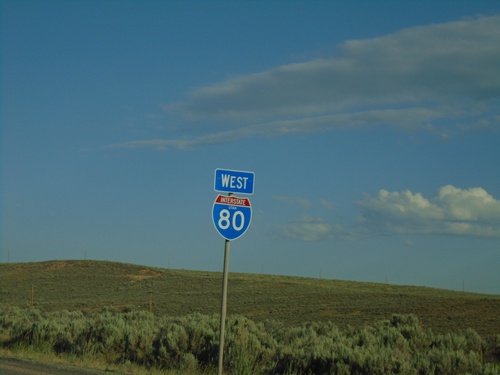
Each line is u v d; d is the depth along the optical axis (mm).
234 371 18328
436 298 66000
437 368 17359
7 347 24312
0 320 30750
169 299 75250
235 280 99250
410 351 21703
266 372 18828
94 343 22844
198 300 72875
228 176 13422
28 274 105812
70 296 83625
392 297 69625
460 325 44969
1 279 101938
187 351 20656
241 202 13531
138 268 111125
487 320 46500
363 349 19156
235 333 21281
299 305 64250
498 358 22891
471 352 18906
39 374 16969
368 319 50781
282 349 20047
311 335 25078
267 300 70438
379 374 17234
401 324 32469
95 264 113188
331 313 56438
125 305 66000
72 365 19625
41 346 23562
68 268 110312
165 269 121000
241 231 13516
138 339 21828
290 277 123500
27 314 38219
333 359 18234
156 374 18188
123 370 18812
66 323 26328
